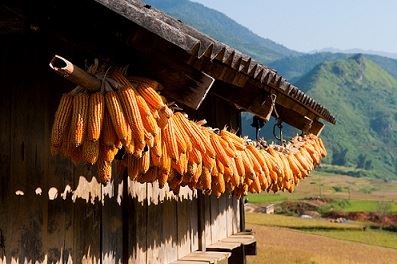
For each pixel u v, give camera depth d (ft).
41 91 11.66
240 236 25.76
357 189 479.41
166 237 17.56
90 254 12.90
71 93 8.76
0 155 10.50
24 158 11.07
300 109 19.27
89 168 13.03
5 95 10.75
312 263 116.47
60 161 12.05
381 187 513.86
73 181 12.42
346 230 224.12
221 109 22.76
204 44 8.90
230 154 12.14
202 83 9.62
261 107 14.70
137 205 15.33
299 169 19.20
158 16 8.89
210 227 22.76
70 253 12.19
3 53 10.82
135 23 8.18
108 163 8.46
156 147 8.82
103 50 9.19
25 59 11.31
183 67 9.58
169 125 9.32
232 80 11.74
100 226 13.38
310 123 21.01
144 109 8.57
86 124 8.24
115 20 8.93
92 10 8.90
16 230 10.75
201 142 10.17
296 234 181.78
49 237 11.59
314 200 345.31
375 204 325.42
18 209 10.82
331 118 22.43
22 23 10.23
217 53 9.56
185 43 8.31
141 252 15.46
